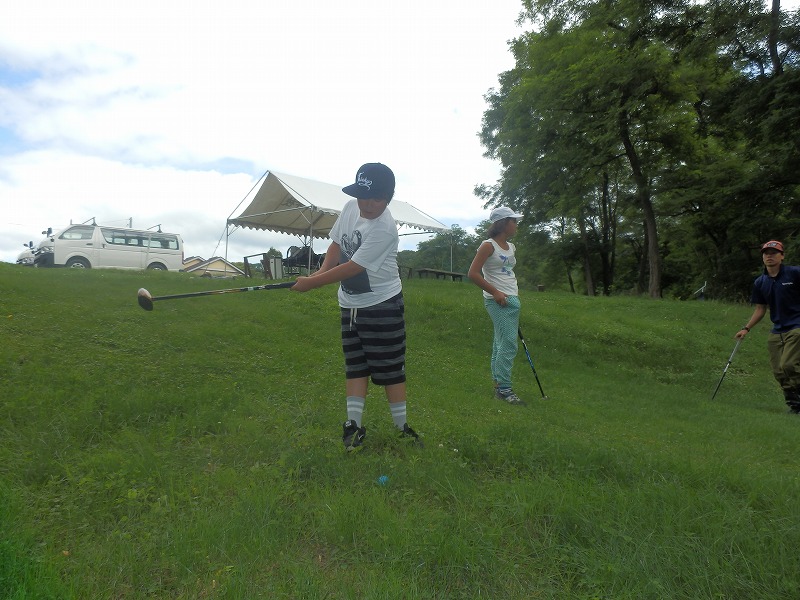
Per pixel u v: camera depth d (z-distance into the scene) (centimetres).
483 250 597
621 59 2127
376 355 361
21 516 237
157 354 610
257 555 216
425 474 298
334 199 1942
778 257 721
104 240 2153
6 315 655
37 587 183
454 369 784
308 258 1859
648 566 214
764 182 2122
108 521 246
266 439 363
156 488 278
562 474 314
